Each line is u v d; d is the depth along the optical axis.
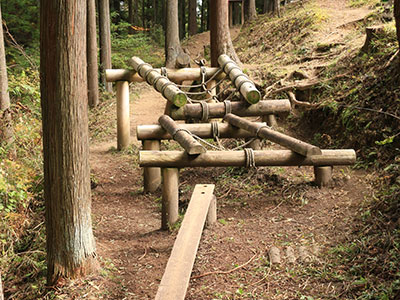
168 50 15.78
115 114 11.99
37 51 13.04
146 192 7.02
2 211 5.59
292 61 10.19
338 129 7.13
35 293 4.48
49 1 3.85
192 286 3.96
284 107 7.47
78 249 4.27
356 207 5.16
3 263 5.09
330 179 5.87
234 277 4.08
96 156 9.16
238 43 15.93
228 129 6.98
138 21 28.14
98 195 7.05
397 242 4.07
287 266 4.20
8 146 6.50
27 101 8.19
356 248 4.28
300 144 5.55
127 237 5.41
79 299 4.01
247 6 23.03
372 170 5.93
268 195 6.00
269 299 3.73
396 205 4.63
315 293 3.76
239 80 7.62
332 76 8.16
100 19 14.42
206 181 6.92
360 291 3.66
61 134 4.07
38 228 5.82
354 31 10.32
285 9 16.84
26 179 6.16
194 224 4.41
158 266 4.59
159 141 6.86
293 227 5.02
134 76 9.11
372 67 7.29
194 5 24.44
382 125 6.28
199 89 10.91
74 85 4.02
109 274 4.41
